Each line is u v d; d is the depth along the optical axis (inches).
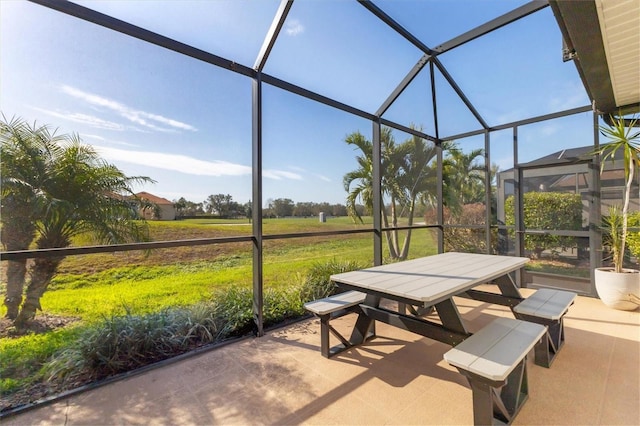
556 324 102.7
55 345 90.0
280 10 106.5
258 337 120.9
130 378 90.7
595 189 165.5
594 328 124.3
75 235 93.7
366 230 169.3
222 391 84.1
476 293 131.7
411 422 70.8
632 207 156.1
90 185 95.9
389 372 93.4
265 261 149.2
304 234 138.9
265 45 117.0
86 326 96.3
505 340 74.4
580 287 173.2
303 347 111.9
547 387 83.9
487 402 63.6
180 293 118.2
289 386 86.3
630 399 77.5
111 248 92.1
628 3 76.7
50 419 73.1
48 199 88.4
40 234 88.2
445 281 92.7
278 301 142.9
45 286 90.4
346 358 102.8
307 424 70.8
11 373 82.7
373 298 107.3
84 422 72.1
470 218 217.0
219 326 118.9
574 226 175.5
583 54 98.0
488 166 205.3
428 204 229.9
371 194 195.9
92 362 90.7
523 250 196.1
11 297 85.1
